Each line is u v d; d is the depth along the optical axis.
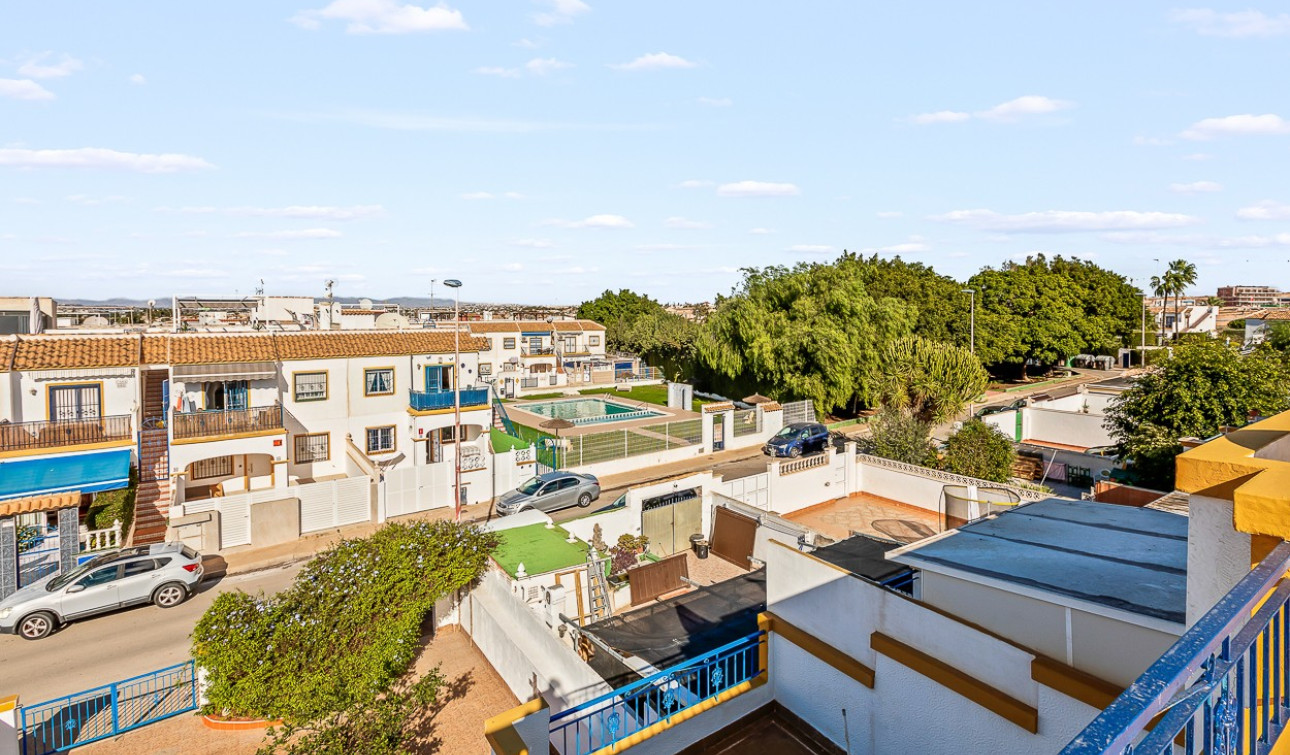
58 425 22.86
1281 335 42.97
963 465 25.45
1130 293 82.56
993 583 5.59
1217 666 2.21
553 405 52.34
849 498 25.84
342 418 29.89
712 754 6.83
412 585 13.10
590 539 18.09
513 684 12.29
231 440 25.38
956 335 58.16
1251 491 2.89
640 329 78.75
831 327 42.00
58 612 16.33
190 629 16.44
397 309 52.09
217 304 44.91
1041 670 4.95
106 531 21.52
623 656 11.59
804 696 7.12
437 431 31.48
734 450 37.19
